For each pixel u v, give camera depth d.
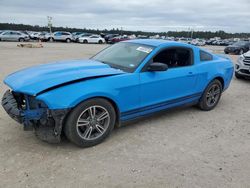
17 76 3.85
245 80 9.33
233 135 4.30
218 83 5.52
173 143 3.91
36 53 17.91
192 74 4.82
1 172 2.99
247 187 2.91
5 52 17.73
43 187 2.77
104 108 3.68
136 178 3.00
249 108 5.85
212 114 5.32
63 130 3.50
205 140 4.07
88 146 3.66
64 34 42.72
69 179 2.93
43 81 3.40
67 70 3.78
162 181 2.96
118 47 4.89
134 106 4.05
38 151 3.48
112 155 3.48
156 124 4.62
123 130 4.29
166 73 4.38
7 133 3.96
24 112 3.35
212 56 5.56
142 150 3.65
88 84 3.49
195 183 2.95
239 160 3.50
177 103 4.79
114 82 3.71
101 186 2.83
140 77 4.02
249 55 8.78
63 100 3.25
